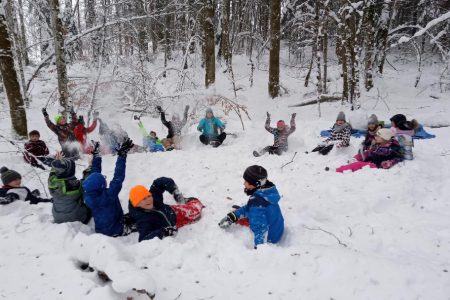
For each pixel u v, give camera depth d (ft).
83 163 23.53
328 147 22.31
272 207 12.27
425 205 14.60
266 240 11.93
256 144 26.63
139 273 8.36
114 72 37.09
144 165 21.44
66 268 10.21
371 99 47.14
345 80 44.93
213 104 36.27
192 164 21.47
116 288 8.11
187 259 10.79
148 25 53.36
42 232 12.55
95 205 13.34
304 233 12.94
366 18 44.16
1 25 26.00
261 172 12.32
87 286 9.30
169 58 73.31
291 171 19.39
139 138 33.91
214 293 9.27
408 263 9.93
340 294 8.74
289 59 76.23
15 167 21.84
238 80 60.23
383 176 16.89
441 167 18.42
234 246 11.37
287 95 53.88
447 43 48.98
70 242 11.39
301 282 9.32
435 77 59.26
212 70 50.90
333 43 81.66
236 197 16.42
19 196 15.38
